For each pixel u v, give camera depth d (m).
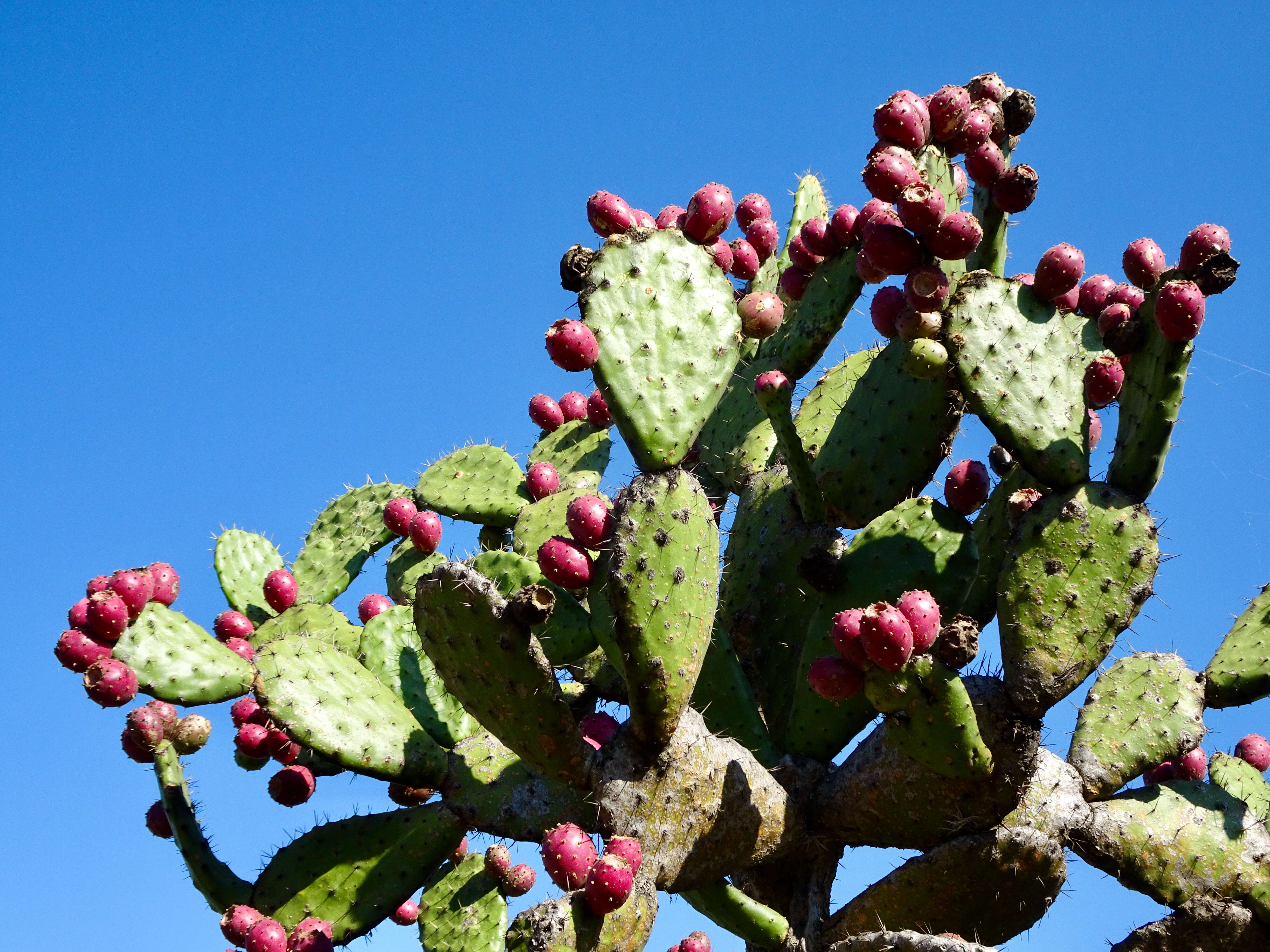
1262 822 4.83
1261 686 4.89
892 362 5.13
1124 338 4.78
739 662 5.00
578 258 4.79
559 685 4.69
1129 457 4.77
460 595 4.61
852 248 5.36
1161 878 4.76
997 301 4.84
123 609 4.79
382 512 5.88
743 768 4.75
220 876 4.89
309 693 4.90
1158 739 4.83
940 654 4.57
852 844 4.84
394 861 4.88
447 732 5.07
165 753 4.88
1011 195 4.88
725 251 4.85
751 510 5.20
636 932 4.57
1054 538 4.75
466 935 5.12
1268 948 4.75
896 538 4.91
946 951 4.53
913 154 4.85
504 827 4.86
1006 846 4.70
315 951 4.78
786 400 5.02
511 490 5.78
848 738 4.87
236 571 5.72
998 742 4.66
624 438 4.71
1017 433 4.79
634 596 4.64
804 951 4.86
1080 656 4.69
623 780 4.67
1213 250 4.78
